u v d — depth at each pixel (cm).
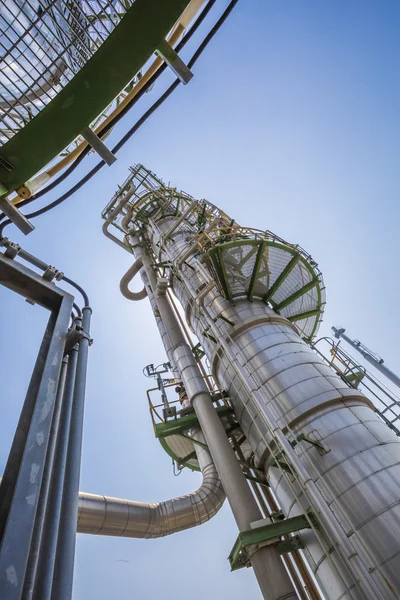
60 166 477
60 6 397
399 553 697
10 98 427
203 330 1469
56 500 228
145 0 321
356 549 739
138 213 2366
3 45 350
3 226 389
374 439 900
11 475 215
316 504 772
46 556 200
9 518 176
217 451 1122
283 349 1201
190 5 412
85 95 344
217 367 1415
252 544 881
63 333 294
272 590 833
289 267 1432
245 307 1402
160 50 366
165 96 418
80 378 309
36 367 279
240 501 992
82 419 285
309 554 889
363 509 779
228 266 1401
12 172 368
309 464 900
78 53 401
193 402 1323
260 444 1116
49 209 448
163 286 1909
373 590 650
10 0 372
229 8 376
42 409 233
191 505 1509
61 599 191
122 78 342
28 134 356
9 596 151
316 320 1789
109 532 1379
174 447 1889
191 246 1584
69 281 402
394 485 793
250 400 1154
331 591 802
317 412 995
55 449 257
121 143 428
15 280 317
